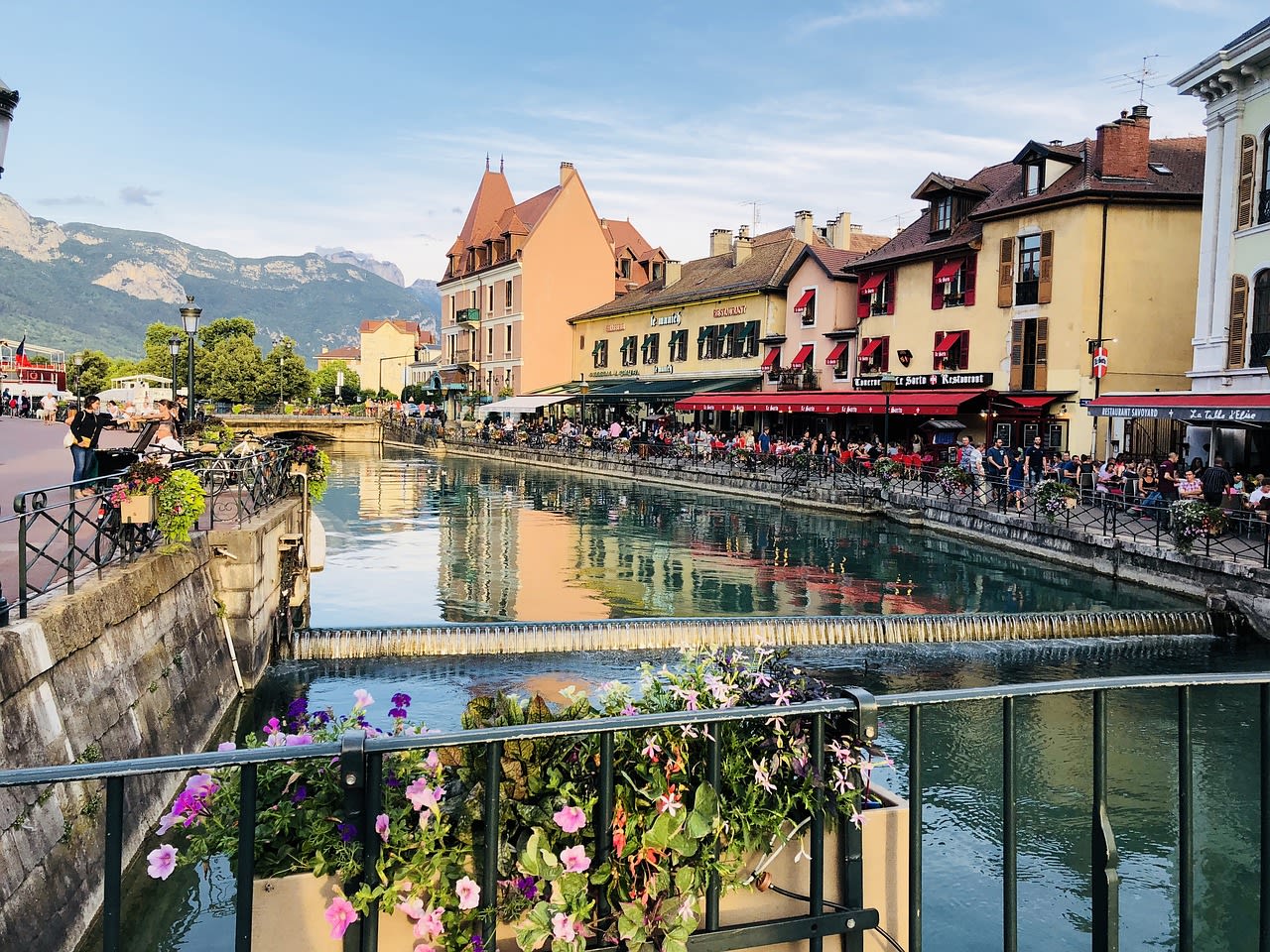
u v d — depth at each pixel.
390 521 31.06
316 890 3.13
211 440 20.73
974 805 9.82
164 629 10.28
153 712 9.36
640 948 3.16
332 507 34.56
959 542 26.20
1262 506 20.20
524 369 70.19
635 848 3.20
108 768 2.44
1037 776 10.57
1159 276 31.19
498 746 2.90
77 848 7.07
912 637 16.11
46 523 14.20
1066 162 32.84
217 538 12.87
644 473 44.25
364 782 2.82
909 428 37.84
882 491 30.84
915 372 38.56
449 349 85.62
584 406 63.84
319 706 12.64
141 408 31.56
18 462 21.44
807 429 43.81
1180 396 23.62
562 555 24.77
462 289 81.75
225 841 3.15
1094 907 3.17
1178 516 19.14
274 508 15.91
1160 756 11.24
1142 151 31.47
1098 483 25.11
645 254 76.12
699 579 21.66
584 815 3.14
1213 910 7.95
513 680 13.78
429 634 14.91
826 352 44.16
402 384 142.25
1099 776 3.19
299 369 99.94
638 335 60.66
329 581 21.50
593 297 71.88
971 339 35.66
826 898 3.52
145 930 7.51
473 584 21.14
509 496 38.34
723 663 4.02
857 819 3.43
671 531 28.98
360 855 2.92
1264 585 16.59
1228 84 23.22
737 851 3.39
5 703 6.27
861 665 15.00
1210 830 9.36
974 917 7.64
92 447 15.33
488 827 2.92
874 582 21.31
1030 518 24.08
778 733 3.52
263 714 12.43
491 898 2.95
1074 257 31.22
